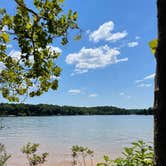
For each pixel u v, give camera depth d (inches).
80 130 4153.5
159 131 71.1
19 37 202.7
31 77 223.6
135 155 161.8
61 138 2915.8
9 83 230.4
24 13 197.8
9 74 225.9
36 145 613.9
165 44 71.7
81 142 2534.5
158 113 71.4
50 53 218.7
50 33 207.5
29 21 201.8
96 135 3260.3
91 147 2155.5
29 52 208.1
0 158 536.4
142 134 3329.2
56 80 229.0
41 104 6269.7
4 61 220.5
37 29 203.3
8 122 6633.9
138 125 5713.6
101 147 2153.1
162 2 72.4
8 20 198.4
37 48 209.3
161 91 71.4
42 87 230.7
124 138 2859.3
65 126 5295.3
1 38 201.0
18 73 225.8
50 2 205.9
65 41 213.5
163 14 72.3
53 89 230.2
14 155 1592.0
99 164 172.9
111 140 2679.6
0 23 198.7
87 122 7155.5
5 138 2869.1
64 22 210.2
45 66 220.5
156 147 71.7
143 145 167.9
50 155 1628.9
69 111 7298.2
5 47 208.5
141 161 157.2
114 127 4953.3
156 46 74.0
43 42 205.3
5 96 229.9
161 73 71.8
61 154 1684.3
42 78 229.0
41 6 206.4
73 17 211.3
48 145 2278.5
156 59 73.3
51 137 3021.7
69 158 1493.6
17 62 221.1
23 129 4308.6
